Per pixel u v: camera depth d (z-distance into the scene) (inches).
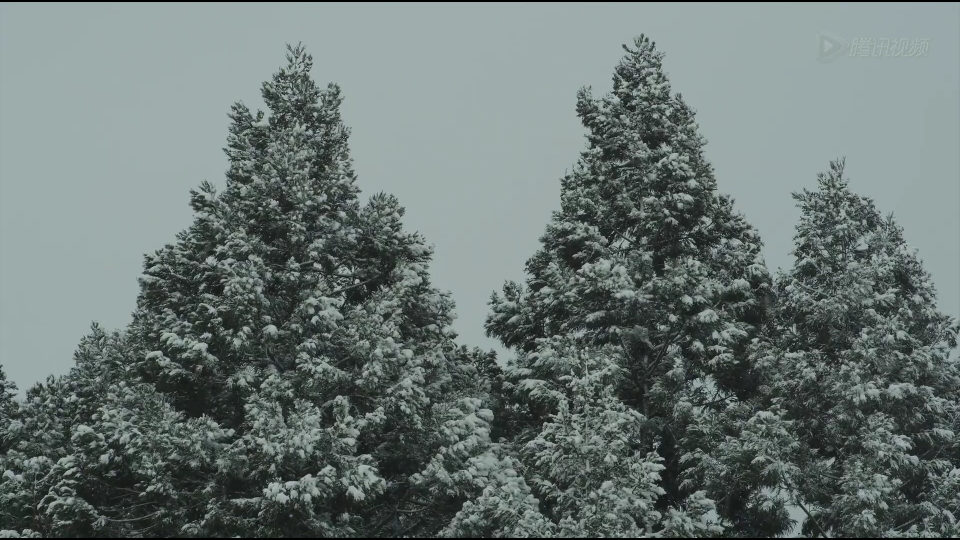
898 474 1135.0
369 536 1081.4
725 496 1119.6
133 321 1253.7
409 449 1117.1
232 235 1133.1
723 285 1232.8
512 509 1003.3
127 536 1008.2
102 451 1002.1
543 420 1216.2
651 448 1194.6
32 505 1038.4
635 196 1314.0
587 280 1196.5
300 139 1249.4
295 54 1320.1
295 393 1075.9
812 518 1112.2
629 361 1219.9
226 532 978.1
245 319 1065.5
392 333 1102.4
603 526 978.7
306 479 966.4
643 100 1363.2
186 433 1000.9
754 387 1247.5
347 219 1217.4
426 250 1216.8
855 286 1235.2
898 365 1201.4
